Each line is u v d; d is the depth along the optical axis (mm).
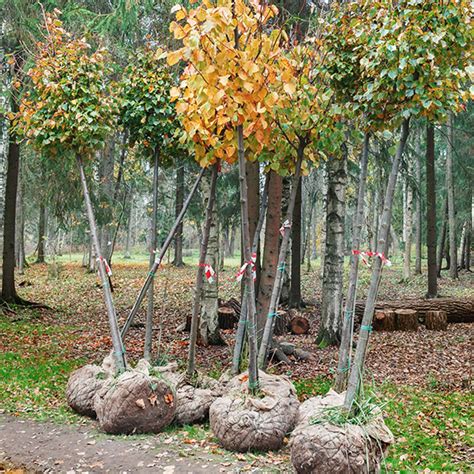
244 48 4520
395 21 4031
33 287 19000
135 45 12102
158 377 5336
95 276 22250
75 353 9211
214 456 4484
